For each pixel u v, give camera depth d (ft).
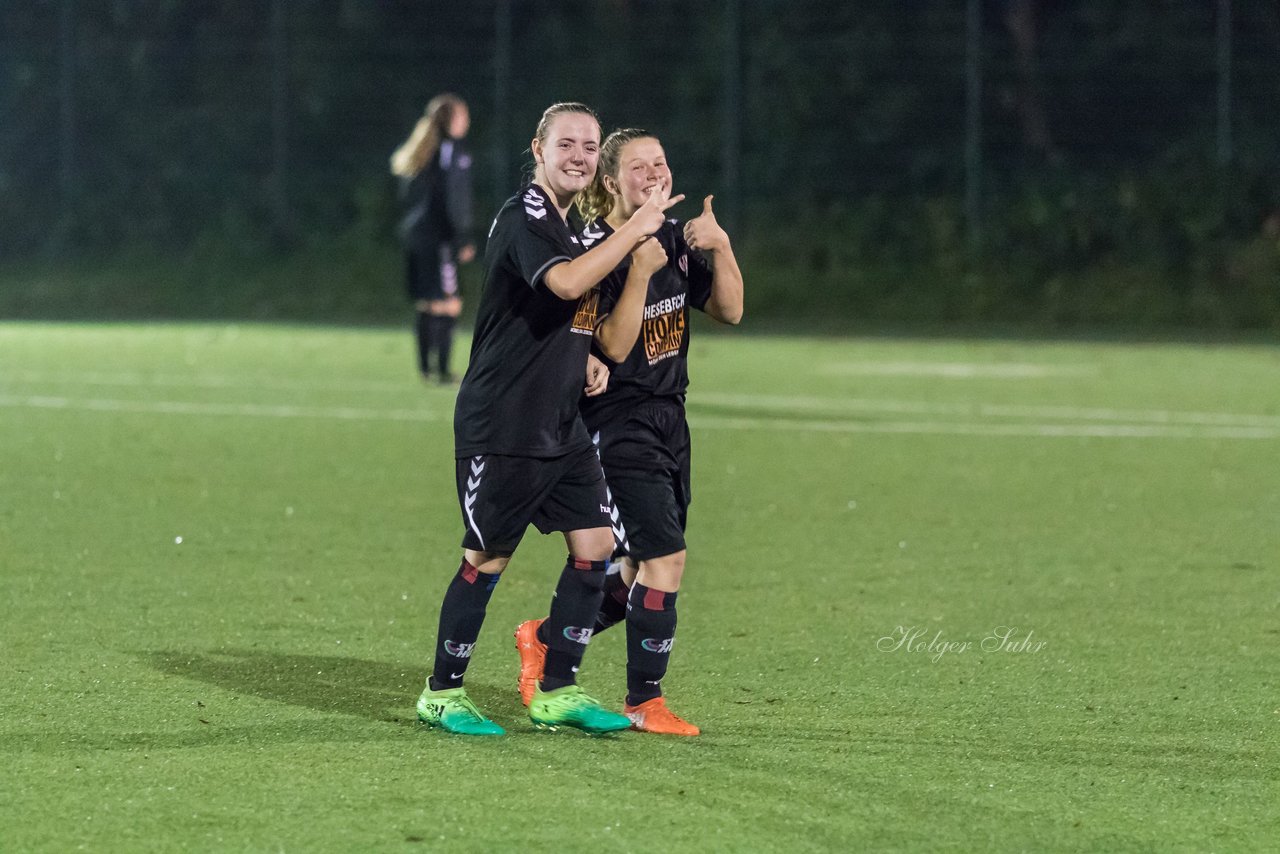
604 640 70.79
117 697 60.03
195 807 47.65
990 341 277.23
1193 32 342.64
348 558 88.22
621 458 58.18
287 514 101.76
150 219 362.94
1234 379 206.80
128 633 70.33
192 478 115.75
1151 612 77.15
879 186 346.13
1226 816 48.24
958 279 326.85
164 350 235.61
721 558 90.17
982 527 100.48
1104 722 58.54
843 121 348.38
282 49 351.87
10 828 45.80
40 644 68.03
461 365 215.31
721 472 122.83
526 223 54.85
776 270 333.42
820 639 71.36
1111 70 344.08
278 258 351.46
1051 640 71.41
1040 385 197.06
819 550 92.63
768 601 79.10
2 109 367.66
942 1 349.82
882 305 325.01
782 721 58.49
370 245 347.97
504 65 348.18
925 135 347.56
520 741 55.36
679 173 349.20
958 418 160.76
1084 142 344.49
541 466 55.98
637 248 56.70
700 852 44.47
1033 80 345.92
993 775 51.93
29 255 362.12
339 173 360.89
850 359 236.43
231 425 148.05
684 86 356.79
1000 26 350.84
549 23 365.20
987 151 345.72
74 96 365.40
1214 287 318.24
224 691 61.16
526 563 87.35
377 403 167.32
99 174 366.84
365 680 63.36
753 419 158.30
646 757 53.57
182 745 54.03
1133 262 327.47
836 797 49.44
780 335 288.92
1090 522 102.47
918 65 349.00
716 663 67.10
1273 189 329.72
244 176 365.40
